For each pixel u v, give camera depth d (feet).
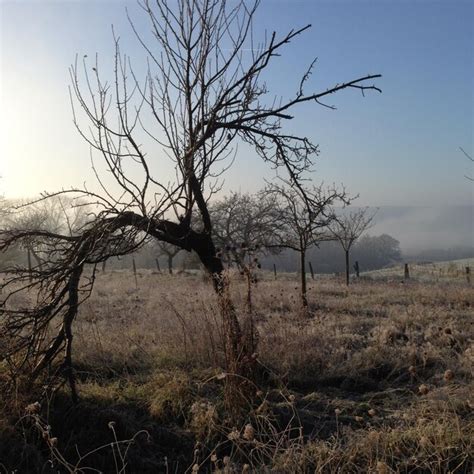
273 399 19.63
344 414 18.54
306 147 21.88
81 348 25.02
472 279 82.58
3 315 18.85
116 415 17.31
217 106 19.72
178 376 20.57
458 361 23.61
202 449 15.92
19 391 17.95
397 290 57.00
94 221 19.07
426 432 15.44
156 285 71.92
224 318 19.35
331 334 29.17
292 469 14.29
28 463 15.29
